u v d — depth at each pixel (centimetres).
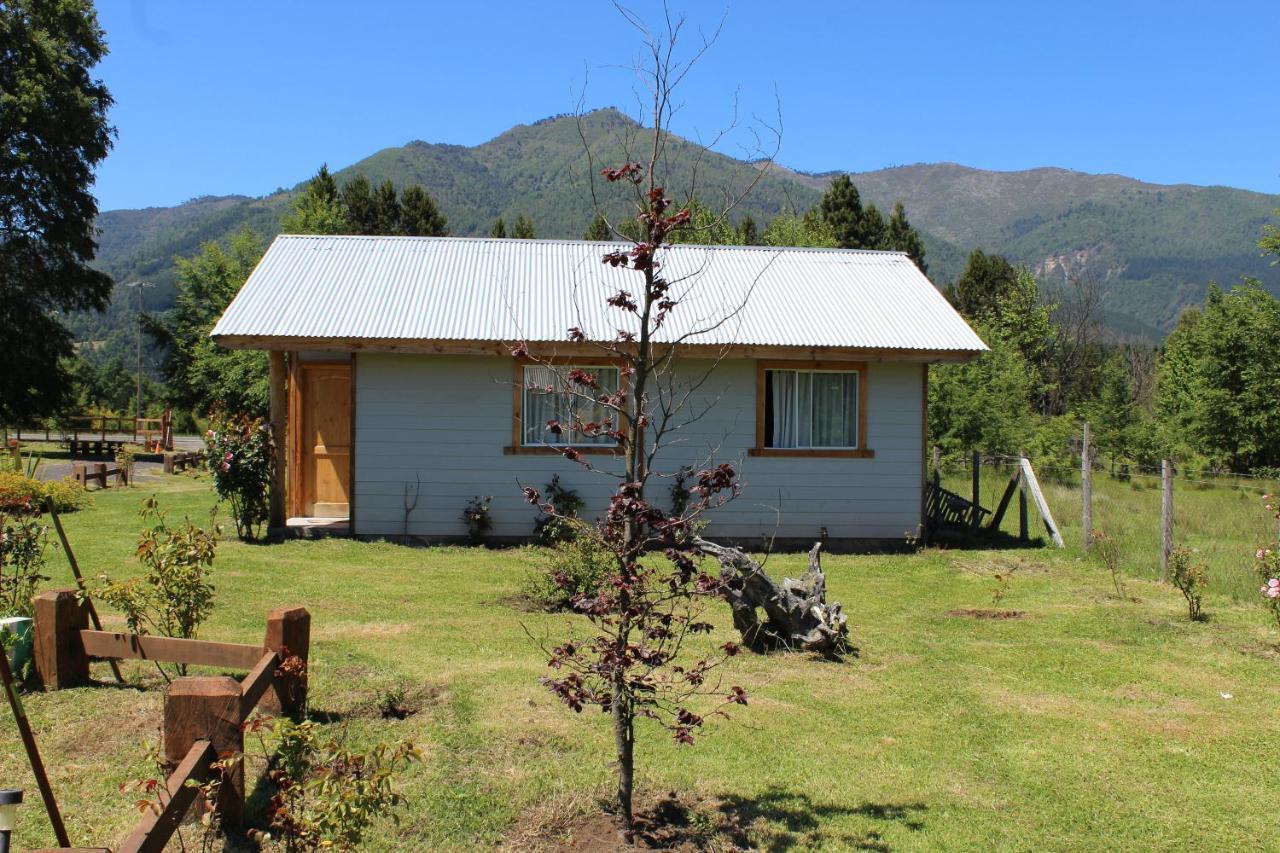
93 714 623
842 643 884
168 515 1641
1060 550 1466
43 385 3441
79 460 3216
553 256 1708
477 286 1570
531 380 1455
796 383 1512
